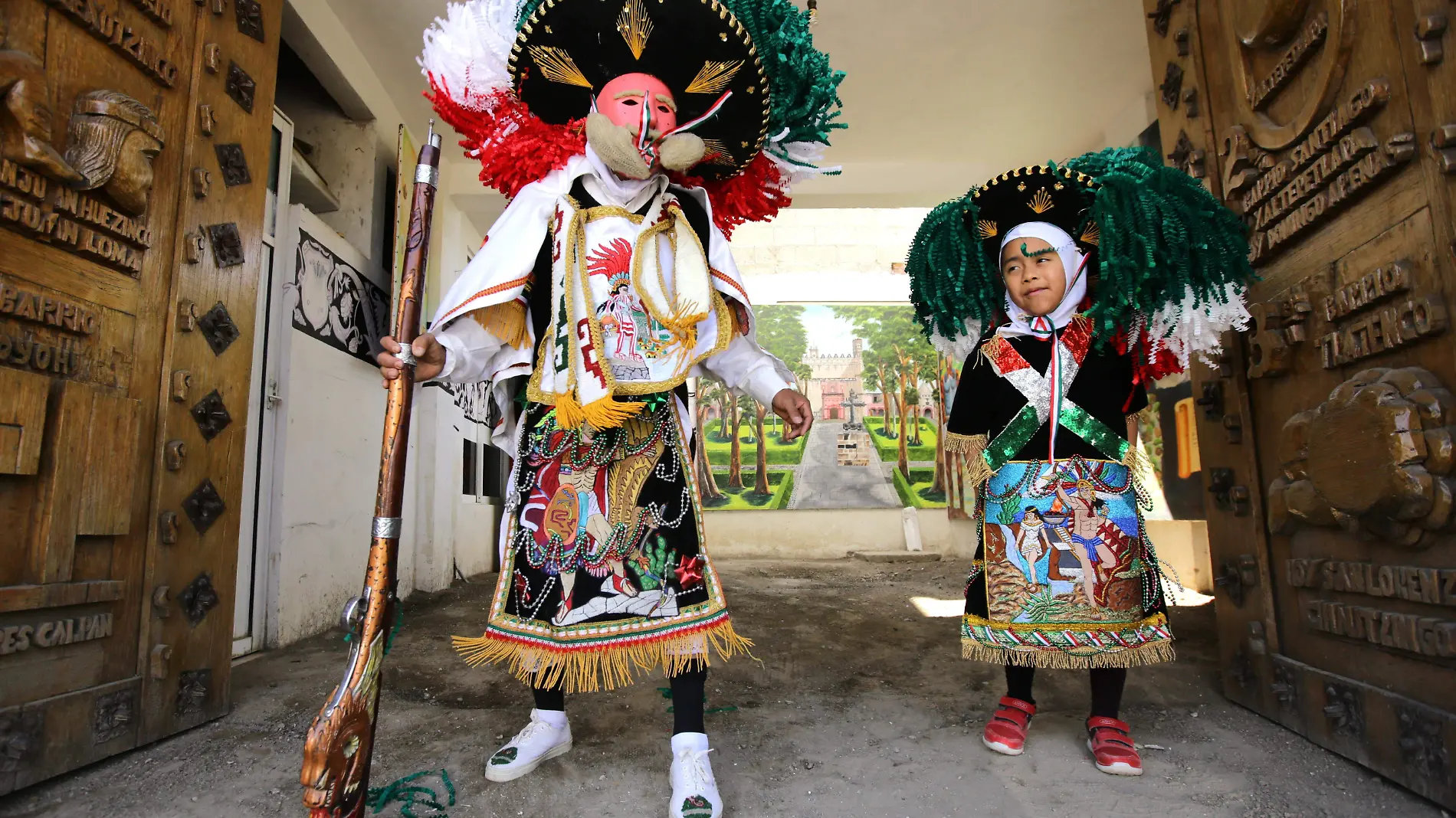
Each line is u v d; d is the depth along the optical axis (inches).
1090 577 76.5
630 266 68.5
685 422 72.1
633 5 65.4
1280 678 84.2
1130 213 76.4
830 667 112.7
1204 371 95.8
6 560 64.2
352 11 150.3
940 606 168.4
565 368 65.2
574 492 66.6
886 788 70.2
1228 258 78.7
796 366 311.0
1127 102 190.1
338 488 146.9
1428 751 64.4
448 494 203.3
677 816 61.1
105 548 73.2
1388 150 64.9
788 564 272.8
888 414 307.1
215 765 73.5
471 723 86.4
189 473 82.5
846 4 153.9
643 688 98.3
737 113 73.1
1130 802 67.4
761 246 318.3
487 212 221.9
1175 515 185.6
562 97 73.1
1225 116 90.8
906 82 180.4
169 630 80.0
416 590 189.6
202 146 84.5
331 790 49.3
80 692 70.0
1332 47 71.6
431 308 193.8
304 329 134.7
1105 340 78.9
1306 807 65.8
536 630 65.4
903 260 318.0
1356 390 68.1
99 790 67.7
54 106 67.2
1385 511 65.4
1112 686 78.0
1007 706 80.7
